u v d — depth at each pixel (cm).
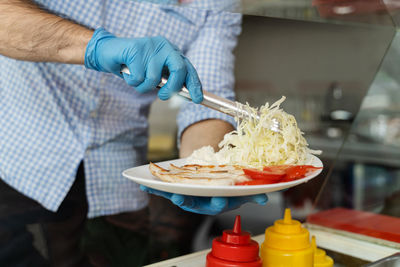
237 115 90
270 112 92
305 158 88
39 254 136
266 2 107
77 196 136
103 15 131
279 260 68
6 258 133
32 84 128
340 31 192
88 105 132
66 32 97
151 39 86
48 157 132
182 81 83
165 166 87
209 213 79
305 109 233
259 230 175
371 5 103
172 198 71
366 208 102
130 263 151
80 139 132
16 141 133
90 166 135
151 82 83
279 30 225
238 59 234
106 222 143
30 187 133
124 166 143
